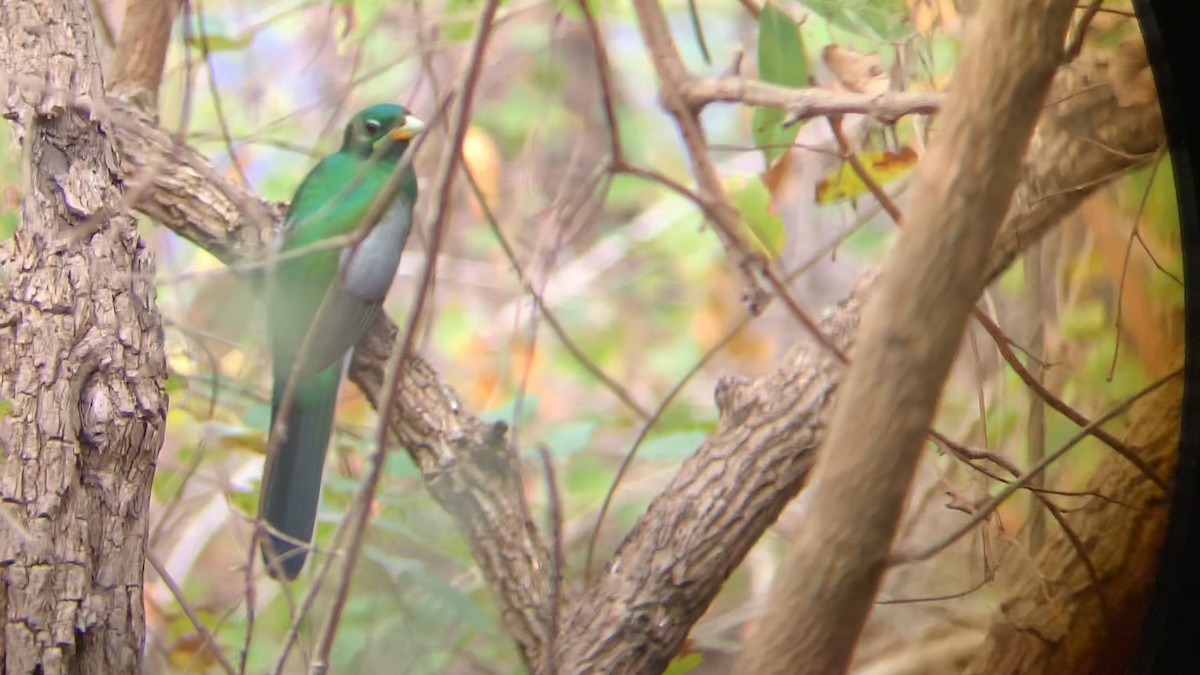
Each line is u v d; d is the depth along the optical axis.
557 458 7.20
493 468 5.92
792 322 11.18
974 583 5.96
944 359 3.19
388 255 7.14
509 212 10.32
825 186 6.29
